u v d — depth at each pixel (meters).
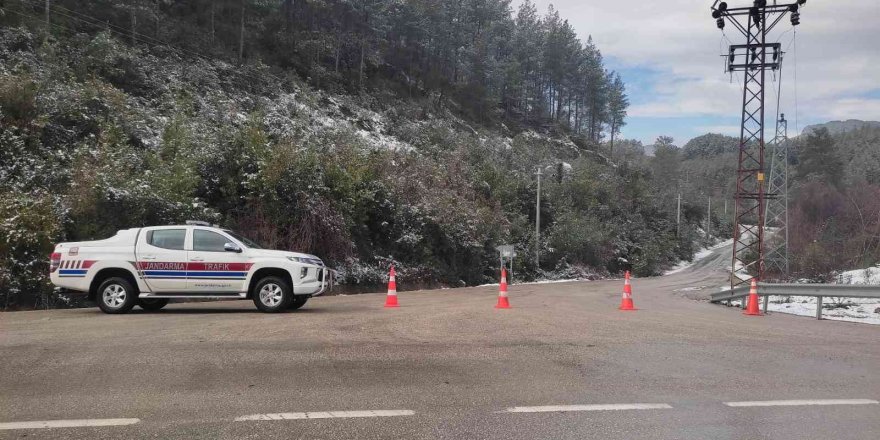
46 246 16.73
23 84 21.22
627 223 67.06
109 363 7.29
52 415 5.31
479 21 92.56
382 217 30.66
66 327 10.26
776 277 31.02
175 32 41.62
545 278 47.00
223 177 23.80
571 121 115.88
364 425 5.15
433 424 5.20
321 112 45.75
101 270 12.73
